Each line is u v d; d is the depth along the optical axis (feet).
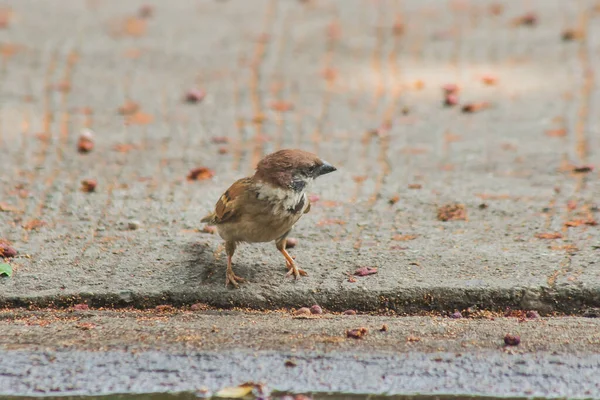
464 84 55.42
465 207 38.63
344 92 54.65
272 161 30.83
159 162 44.52
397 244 34.78
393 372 25.67
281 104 52.70
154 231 36.45
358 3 72.90
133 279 31.91
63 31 65.62
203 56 60.80
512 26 65.82
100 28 66.49
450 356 26.35
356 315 30.01
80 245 34.91
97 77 56.85
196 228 36.76
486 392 24.76
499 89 54.39
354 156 45.34
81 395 24.89
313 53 61.26
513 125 49.03
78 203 39.29
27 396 24.82
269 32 65.51
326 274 32.14
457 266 32.32
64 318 29.60
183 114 51.29
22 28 66.08
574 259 32.58
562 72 56.65
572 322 28.55
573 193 39.86
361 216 37.96
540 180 41.57
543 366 25.76
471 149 45.91
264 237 31.55
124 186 41.42
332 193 40.70
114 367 26.08
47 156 45.06
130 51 61.57
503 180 41.73
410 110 51.78
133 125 49.60
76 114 50.96
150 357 26.50
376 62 59.57
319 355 26.45
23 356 26.53
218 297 30.99
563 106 51.34
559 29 64.54
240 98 53.72
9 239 35.40
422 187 41.16
